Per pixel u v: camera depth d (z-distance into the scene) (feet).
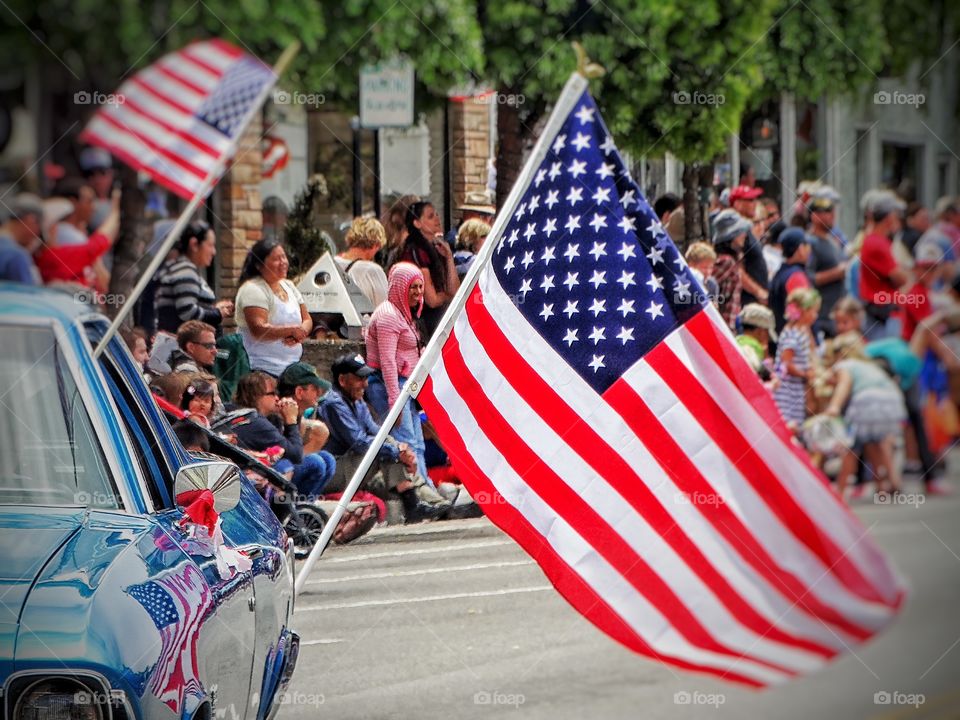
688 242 52.85
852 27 63.46
